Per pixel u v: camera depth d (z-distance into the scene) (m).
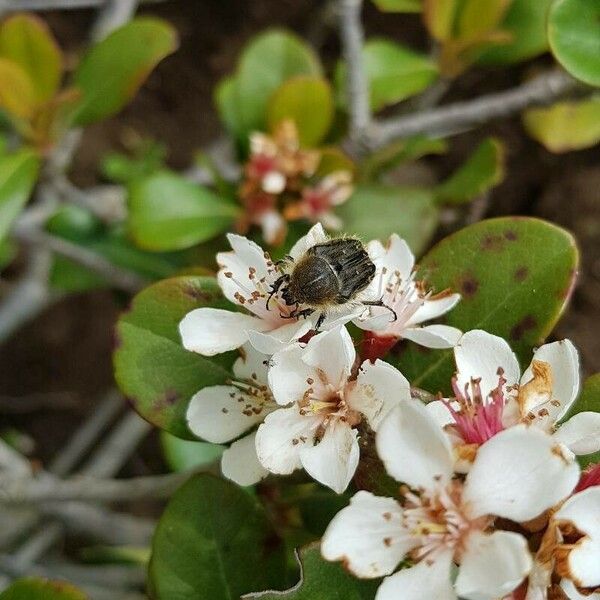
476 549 0.19
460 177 0.29
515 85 0.42
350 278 0.20
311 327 0.20
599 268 0.38
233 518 0.21
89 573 0.30
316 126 0.28
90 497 0.26
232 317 0.21
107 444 0.36
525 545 0.18
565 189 0.40
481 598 0.18
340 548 0.19
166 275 0.31
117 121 0.42
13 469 0.26
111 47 0.26
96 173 0.41
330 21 0.38
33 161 0.26
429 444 0.19
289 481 0.22
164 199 0.27
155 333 0.21
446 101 0.42
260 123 0.29
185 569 0.21
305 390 0.20
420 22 0.43
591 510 0.18
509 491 0.19
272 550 0.22
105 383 0.40
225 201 0.28
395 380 0.20
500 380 0.19
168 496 0.25
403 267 0.21
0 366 0.40
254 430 0.21
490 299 0.21
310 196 0.28
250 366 0.21
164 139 0.43
